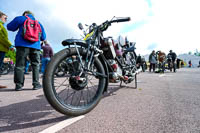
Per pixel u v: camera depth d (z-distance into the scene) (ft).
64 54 4.63
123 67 8.63
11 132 3.63
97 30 6.14
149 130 3.74
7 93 8.41
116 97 7.43
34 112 5.14
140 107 5.70
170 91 8.97
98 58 6.17
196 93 8.33
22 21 8.85
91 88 10.07
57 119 4.50
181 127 3.92
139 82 13.33
